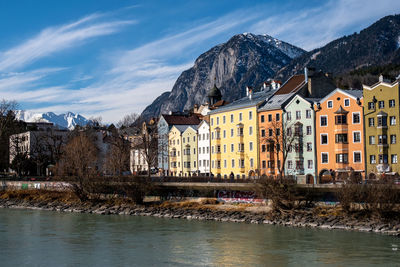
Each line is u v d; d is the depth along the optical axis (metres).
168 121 164.38
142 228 73.44
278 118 120.25
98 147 171.75
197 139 147.25
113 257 54.09
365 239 60.78
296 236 63.75
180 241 62.19
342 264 49.03
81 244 61.59
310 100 116.81
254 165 125.94
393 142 102.75
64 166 126.06
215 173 138.62
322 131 112.31
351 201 74.25
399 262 49.38
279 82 139.75
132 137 180.12
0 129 156.88
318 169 112.44
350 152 108.50
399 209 71.25
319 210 78.25
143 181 100.25
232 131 133.50
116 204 102.88
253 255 53.62
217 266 49.50
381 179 74.19
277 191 79.56
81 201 109.19
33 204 112.12
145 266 49.97
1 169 180.75
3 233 70.56
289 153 116.88
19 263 52.16
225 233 67.31
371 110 105.94
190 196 97.19
